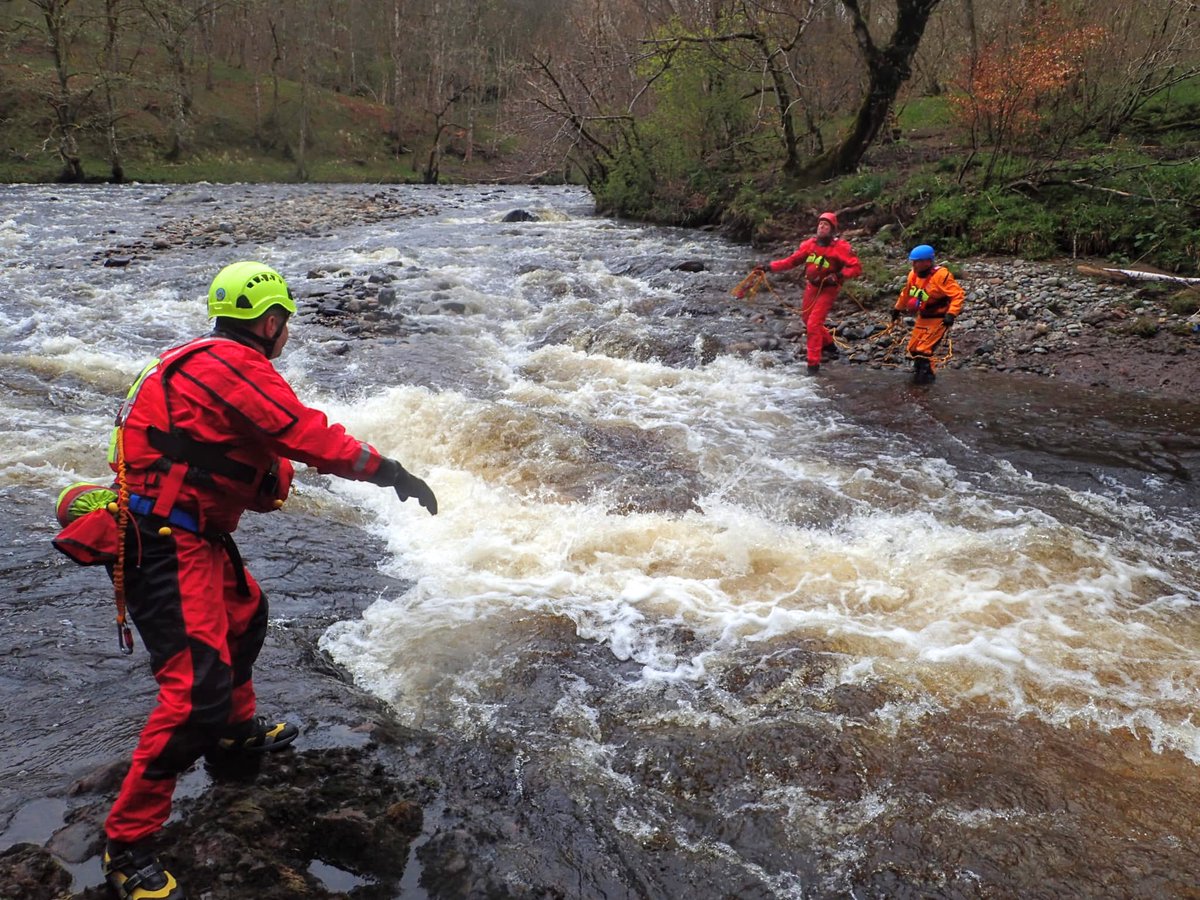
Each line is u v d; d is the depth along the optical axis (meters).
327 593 4.41
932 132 20.25
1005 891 2.69
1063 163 13.77
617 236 17.44
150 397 2.43
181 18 39.56
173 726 2.34
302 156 42.78
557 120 21.95
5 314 10.28
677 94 19.53
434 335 10.23
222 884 2.45
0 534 4.68
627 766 3.23
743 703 3.67
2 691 3.29
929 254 8.39
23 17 38.69
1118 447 6.94
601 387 8.52
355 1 54.22
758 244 15.72
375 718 3.33
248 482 2.51
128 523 2.37
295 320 10.38
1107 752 3.42
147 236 17.14
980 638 4.21
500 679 3.77
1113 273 10.75
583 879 2.65
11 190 27.45
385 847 2.68
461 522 5.45
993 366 9.12
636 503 5.80
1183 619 4.48
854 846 2.86
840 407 7.98
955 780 3.20
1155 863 2.82
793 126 19.62
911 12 16.17
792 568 4.98
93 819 2.63
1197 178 12.02
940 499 5.97
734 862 2.78
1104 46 14.91
